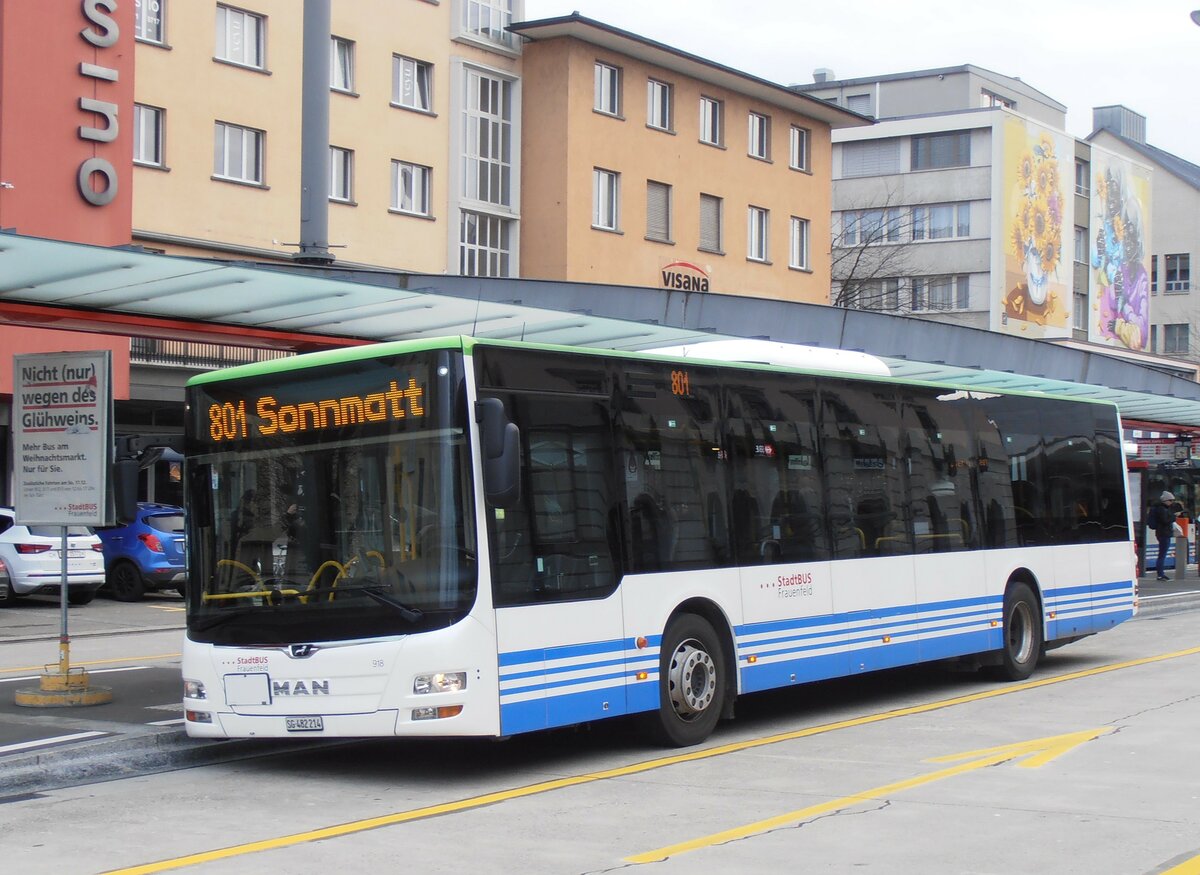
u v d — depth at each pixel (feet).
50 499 40.73
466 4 141.49
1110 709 42.11
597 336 52.31
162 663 53.72
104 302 43.09
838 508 42.45
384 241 131.75
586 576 33.68
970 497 48.80
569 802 29.27
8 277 39.32
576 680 33.01
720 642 37.91
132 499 38.11
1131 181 276.41
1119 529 57.62
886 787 30.17
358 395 32.19
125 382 97.71
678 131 159.94
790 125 177.37
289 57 121.29
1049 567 52.70
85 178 94.02
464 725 30.42
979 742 36.29
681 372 37.58
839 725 40.16
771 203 173.88
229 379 33.78
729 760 34.30
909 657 44.68
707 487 37.73
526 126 148.46
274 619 32.01
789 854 24.06
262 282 40.63
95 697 40.98
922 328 64.95
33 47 91.86
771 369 40.78
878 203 247.09
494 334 51.60
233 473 33.37
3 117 90.33
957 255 241.14
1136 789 29.58
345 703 30.99
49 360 40.57
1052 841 24.82
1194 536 122.83
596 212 150.92
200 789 31.55
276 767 34.45
